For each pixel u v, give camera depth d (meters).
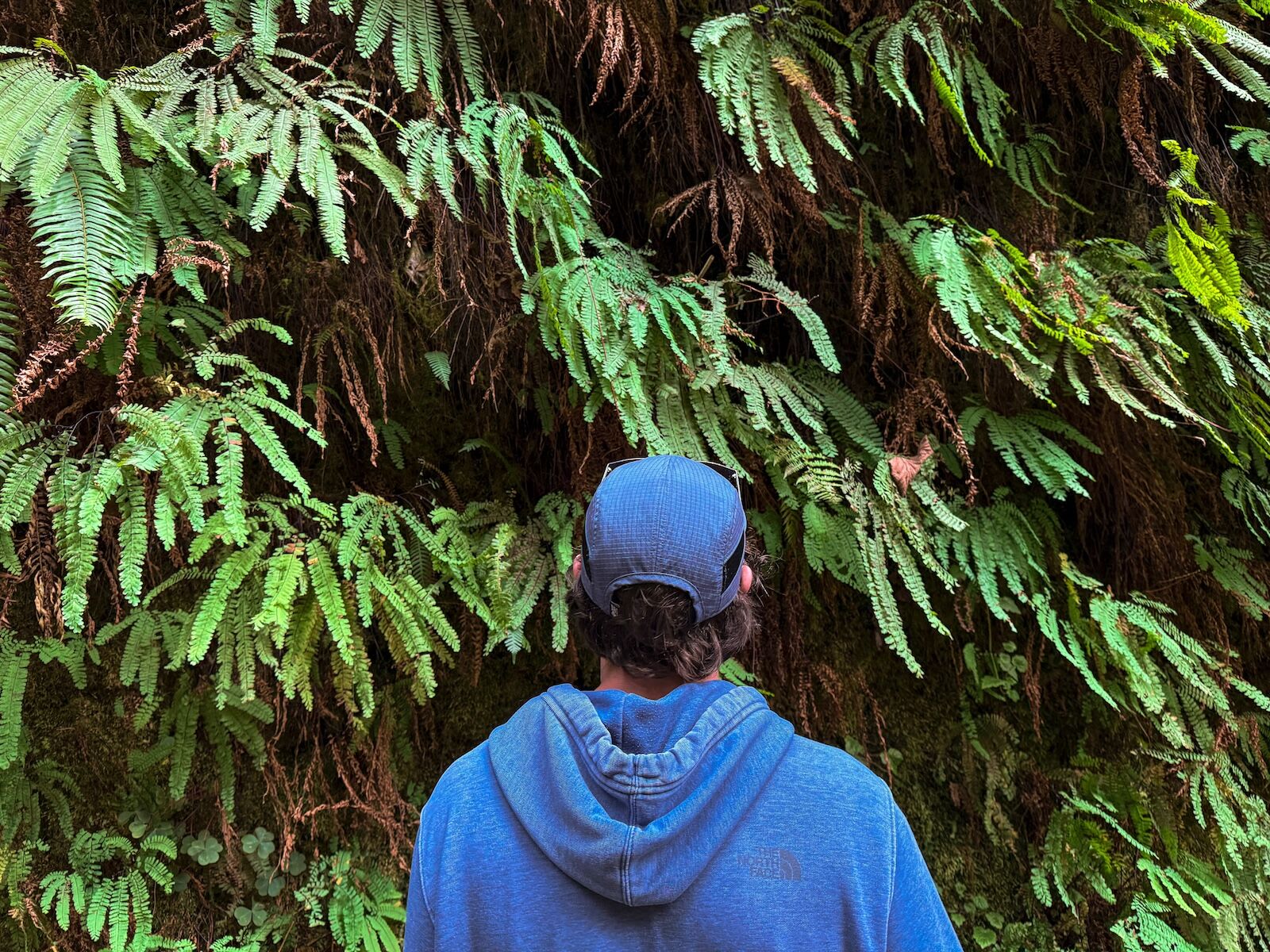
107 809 2.32
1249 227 3.31
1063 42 3.02
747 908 0.85
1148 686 2.87
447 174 2.08
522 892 0.89
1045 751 3.19
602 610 1.02
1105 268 2.98
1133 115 2.93
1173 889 2.96
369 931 2.38
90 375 1.96
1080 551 3.26
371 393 2.56
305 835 2.47
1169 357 2.87
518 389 2.68
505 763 0.97
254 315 2.39
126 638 2.35
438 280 2.44
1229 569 3.29
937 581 3.11
